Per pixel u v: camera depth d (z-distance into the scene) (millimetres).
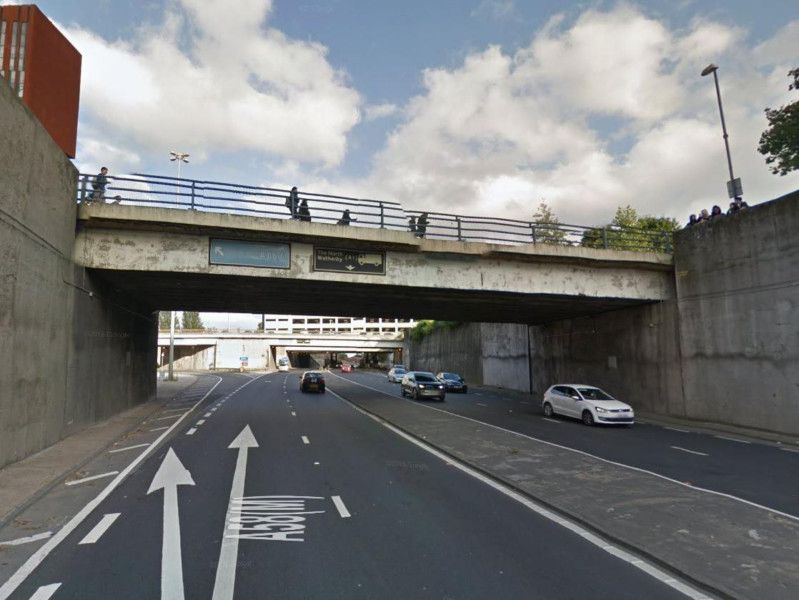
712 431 18406
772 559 6004
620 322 26328
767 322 18156
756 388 18484
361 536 6852
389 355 116312
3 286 10211
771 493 9414
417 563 5945
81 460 11281
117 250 15922
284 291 21500
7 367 10414
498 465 11438
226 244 17031
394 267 19172
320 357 150500
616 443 15234
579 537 6910
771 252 18078
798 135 23422
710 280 20578
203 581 5387
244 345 85938
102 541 6570
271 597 5031
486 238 20453
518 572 5711
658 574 5699
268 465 11367
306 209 17875
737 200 21750
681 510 8031
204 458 12125
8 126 10359
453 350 57875
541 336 35344
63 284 13938
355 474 10594
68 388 14398
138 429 17156
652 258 22219
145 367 27016
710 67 24219
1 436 10203
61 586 5234
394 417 20766
